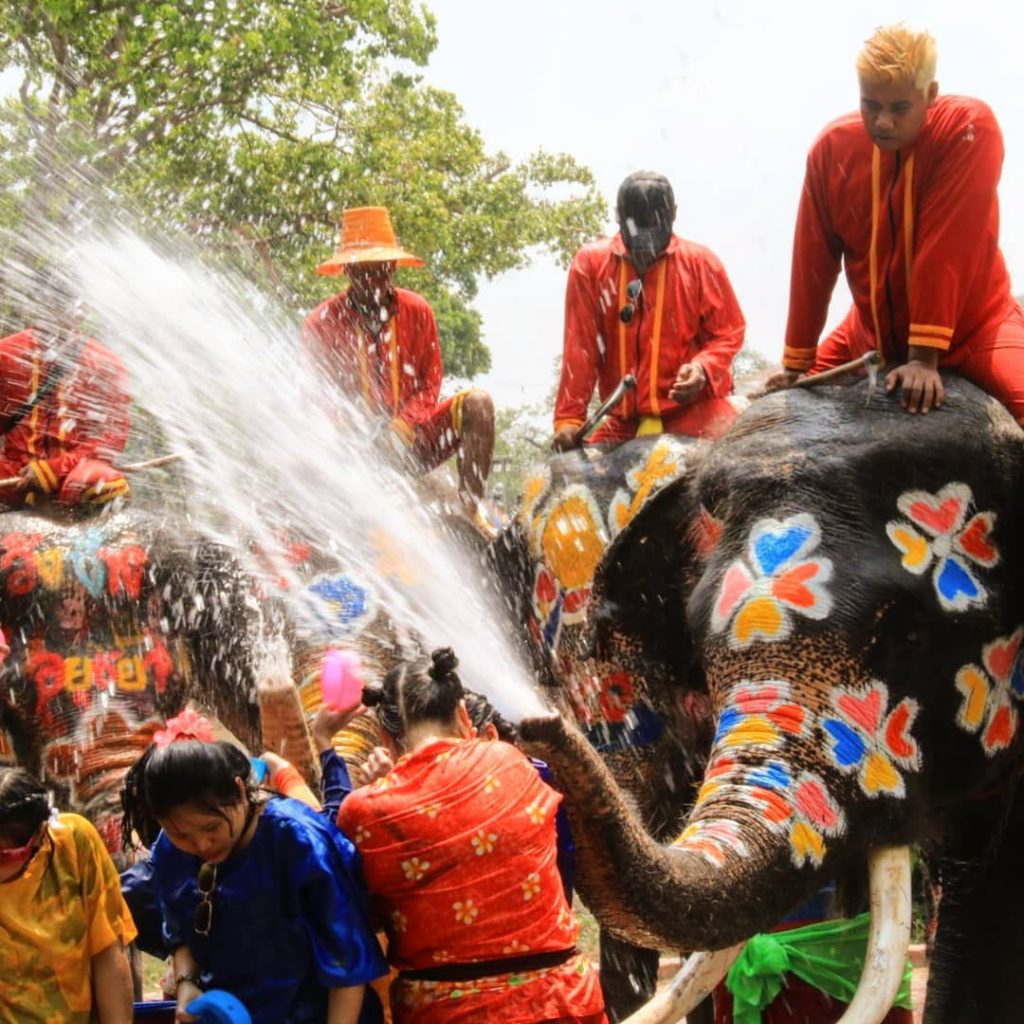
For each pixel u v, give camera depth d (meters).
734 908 4.08
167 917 4.11
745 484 4.91
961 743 4.75
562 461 7.18
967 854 5.26
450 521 7.59
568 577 6.99
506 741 4.52
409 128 18.42
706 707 5.58
